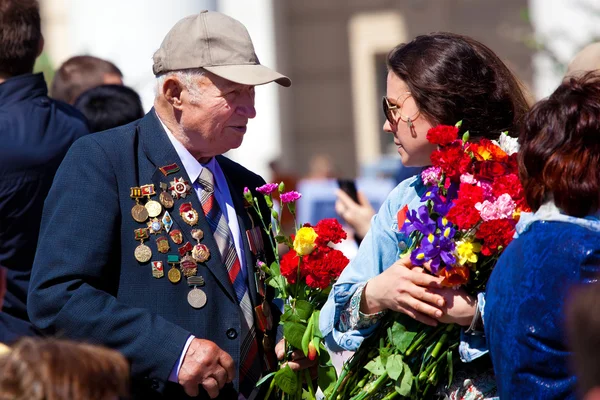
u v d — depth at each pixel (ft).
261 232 23.30
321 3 99.91
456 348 19.74
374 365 20.27
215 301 21.26
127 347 20.21
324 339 21.81
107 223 20.88
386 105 20.74
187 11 61.87
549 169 16.72
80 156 21.43
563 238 16.15
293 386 21.84
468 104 20.22
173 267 21.09
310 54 100.32
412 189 20.90
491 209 18.53
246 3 83.20
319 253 21.68
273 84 86.58
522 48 89.61
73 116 27.17
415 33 96.63
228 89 21.33
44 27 86.74
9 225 24.80
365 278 20.68
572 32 61.26
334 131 100.42
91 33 61.62
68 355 12.47
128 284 20.97
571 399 15.56
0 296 19.97
